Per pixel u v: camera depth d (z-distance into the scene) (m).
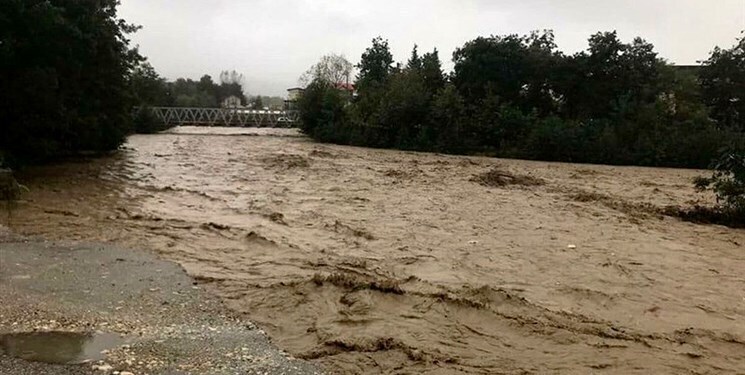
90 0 25.23
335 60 101.19
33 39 22.19
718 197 18.81
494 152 44.56
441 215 17.19
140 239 12.60
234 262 11.12
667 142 39.91
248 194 19.94
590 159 41.62
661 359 7.25
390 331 7.75
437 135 46.88
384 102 50.47
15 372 5.94
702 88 51.19
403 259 11.81
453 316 8.40
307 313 8.34
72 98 26.03
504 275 10.91
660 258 12.80
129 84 31.84
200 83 117.81
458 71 51.94
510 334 7.85
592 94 47.31
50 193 18.23
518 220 16.81
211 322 7.81
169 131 61.25
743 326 8.66
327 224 15.12
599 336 7.92
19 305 7.90
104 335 7.06
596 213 18.52
